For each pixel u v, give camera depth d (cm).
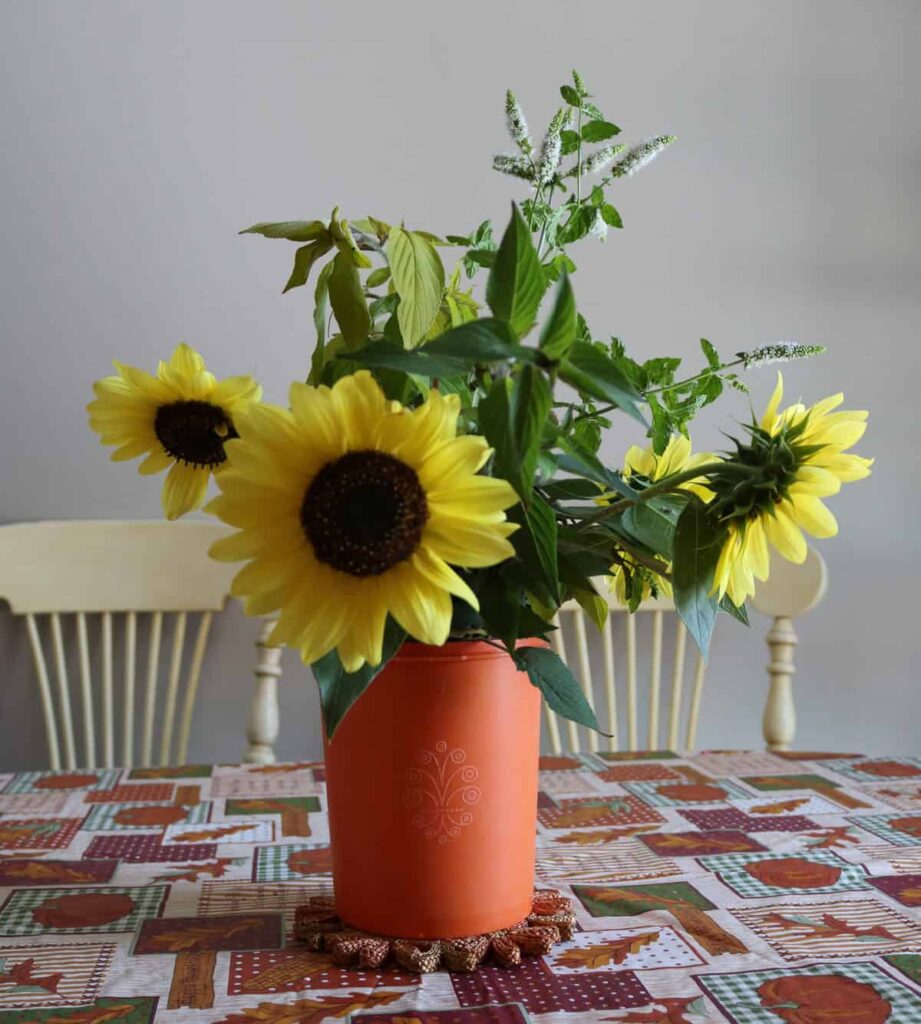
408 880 66
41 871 85
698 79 192
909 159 200
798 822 100
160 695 176
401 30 183
